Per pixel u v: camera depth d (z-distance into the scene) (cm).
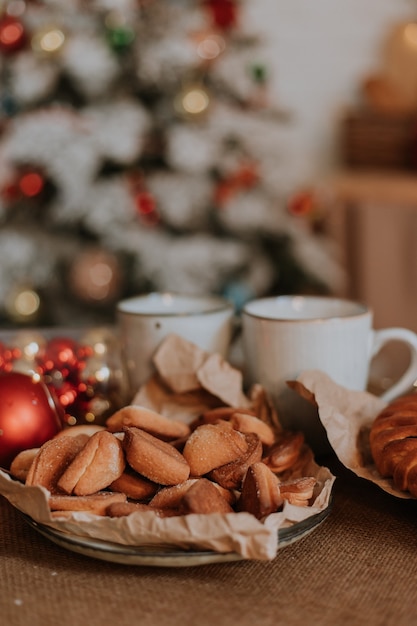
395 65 236
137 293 193
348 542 60
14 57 185
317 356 71
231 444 62
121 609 54
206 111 187
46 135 178
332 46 251
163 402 73
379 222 194
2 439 66
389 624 52
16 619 53
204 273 191
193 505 56
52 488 60
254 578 56
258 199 199
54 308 201
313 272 202
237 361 82
